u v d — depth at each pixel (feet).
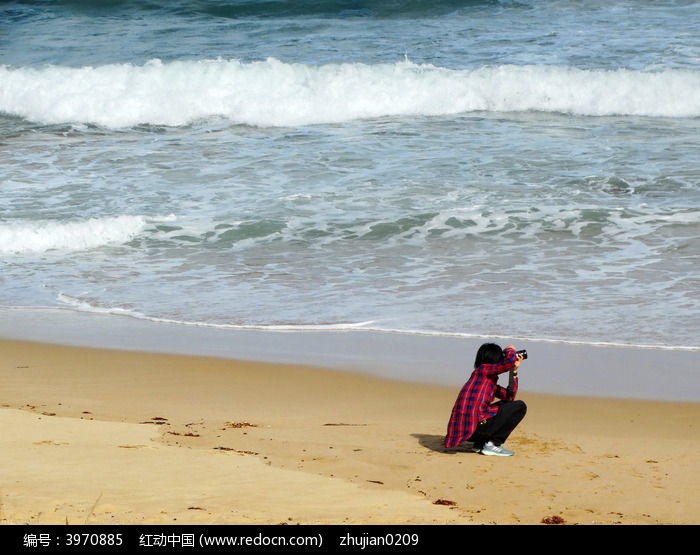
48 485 40.01
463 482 44.21
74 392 61.46
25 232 100.68
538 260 91.66
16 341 73.77
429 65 162.71
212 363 68.28
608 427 54.80
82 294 86.53
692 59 165.37
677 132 138.31
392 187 114.32
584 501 41.73
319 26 205.57
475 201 108.47
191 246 99.14
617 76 153.89
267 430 53.01
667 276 86.28
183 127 149.89
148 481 41.34
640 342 71.36
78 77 160.76
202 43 195.00
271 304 82.38
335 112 151.74
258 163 127.24
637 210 104.53
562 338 72.49
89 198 113.91
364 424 55.11
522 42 182.09
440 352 69.97
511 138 135.64
